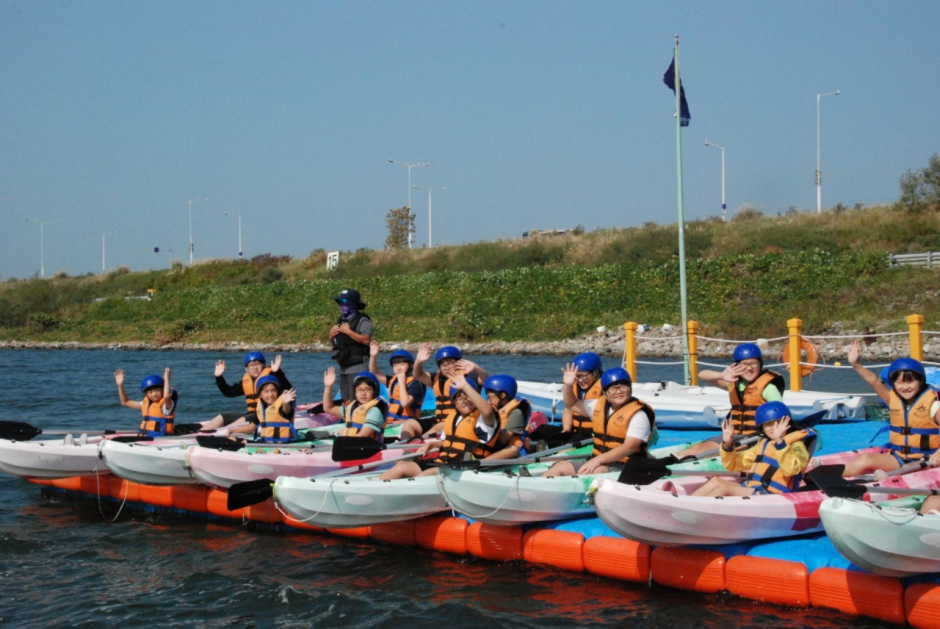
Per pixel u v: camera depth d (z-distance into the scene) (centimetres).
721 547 680
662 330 2991
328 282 4206
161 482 944
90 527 940
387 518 795
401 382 1048
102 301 4766
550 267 3931
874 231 3628
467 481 730
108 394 2095
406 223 5909
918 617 578
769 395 815
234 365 2916
